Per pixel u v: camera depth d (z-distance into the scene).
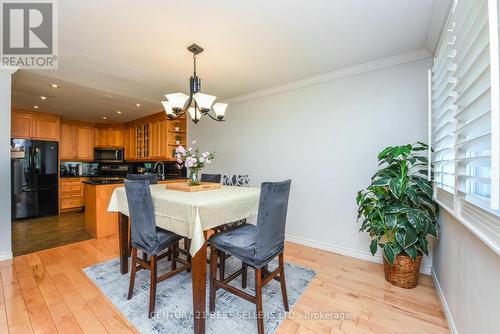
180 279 2.21
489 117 1.01
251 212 2.07
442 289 1.85
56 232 3.65
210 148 4.26
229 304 1.84
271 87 3.34
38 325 1.57
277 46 2.20
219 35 2.01
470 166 1.33
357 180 2.69
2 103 2.48
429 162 2.01
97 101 3.92
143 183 1.71
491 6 0.87
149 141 5.05
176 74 2.85
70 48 2.21
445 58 1.67
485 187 1.27
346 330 1.56
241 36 2.02
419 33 1.97
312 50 2.28
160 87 3.29
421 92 2.32
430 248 2.28
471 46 1.12
